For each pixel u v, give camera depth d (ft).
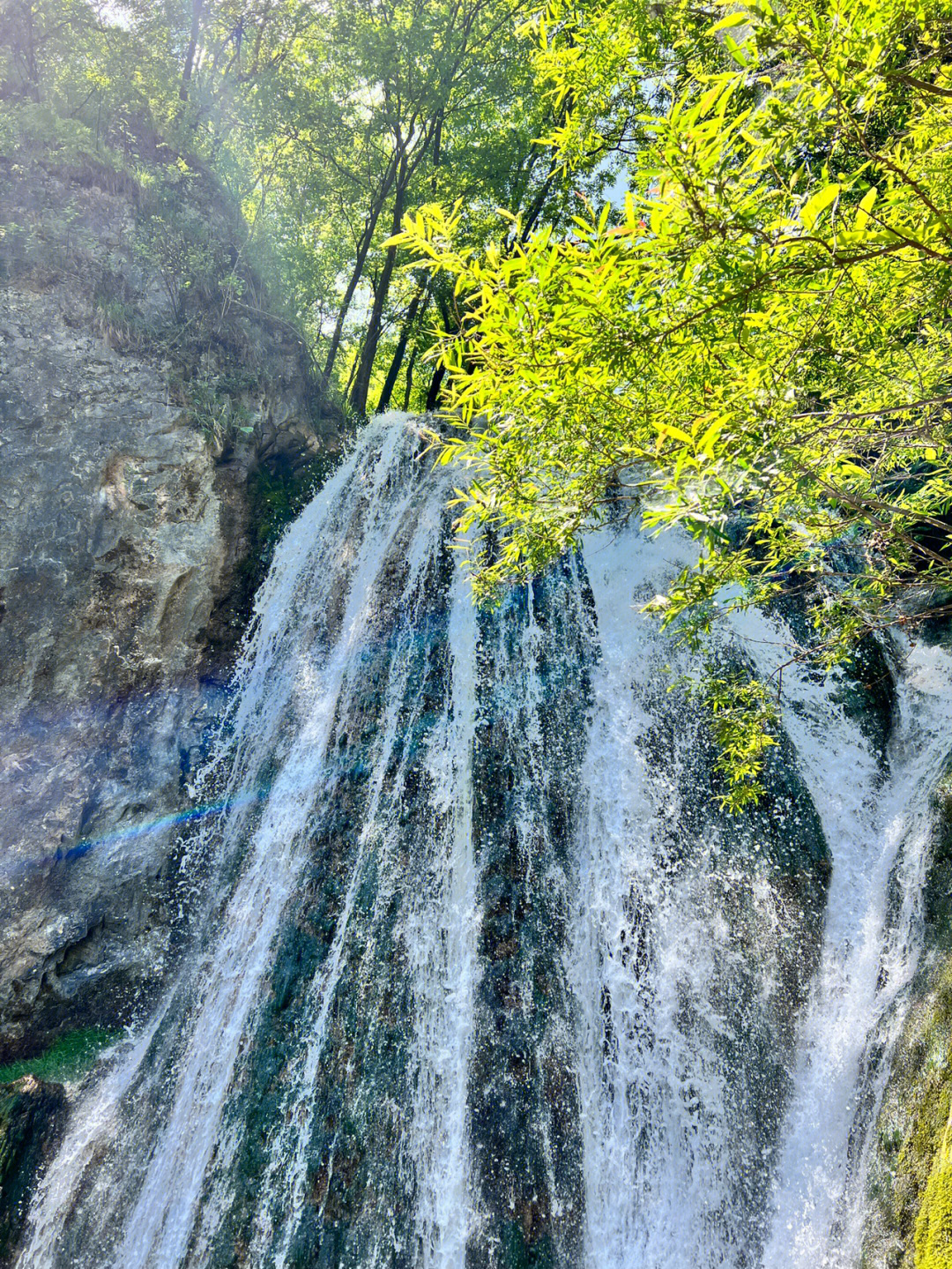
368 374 60.23
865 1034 22.18
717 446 10.77
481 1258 21.77
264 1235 23.12
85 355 36.47
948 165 11.10
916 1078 19.35
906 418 14.65
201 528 37.09
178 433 37.50
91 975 29.17
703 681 23.18
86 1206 24.81
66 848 29.78
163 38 50.29
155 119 48.73
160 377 38.32
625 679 32.83
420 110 57.06
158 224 42.52
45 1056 27.68
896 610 27.30
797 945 24.89
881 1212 18.37
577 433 12.66
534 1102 24.00
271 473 42.65
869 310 11.93
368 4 54.60
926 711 27.76
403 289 67.77
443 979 26.55
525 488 14.56
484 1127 23.67
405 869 29.40
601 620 35.47
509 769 31.14
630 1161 23.11
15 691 30.32
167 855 32.04
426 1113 24.18
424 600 37.50
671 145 9.18
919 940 22.31
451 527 39.58
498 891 28.14
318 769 33.65
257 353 44.09
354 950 27.84
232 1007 28.40
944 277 10.81
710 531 13.44
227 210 50.67
